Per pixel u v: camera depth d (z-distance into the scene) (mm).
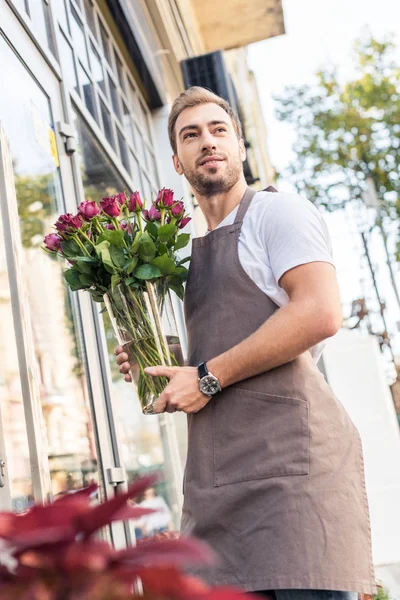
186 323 1628
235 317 1517
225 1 5766
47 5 2705
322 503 1363
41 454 1690
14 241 1785
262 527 1375
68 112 2625
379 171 15078
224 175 1665
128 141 3914
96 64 3438
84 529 452
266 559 1356
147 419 3096
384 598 3137
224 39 6520
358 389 4836
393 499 4449
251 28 6352
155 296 1566
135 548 459
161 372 1494
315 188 15406
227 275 1541
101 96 3430
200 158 1673
